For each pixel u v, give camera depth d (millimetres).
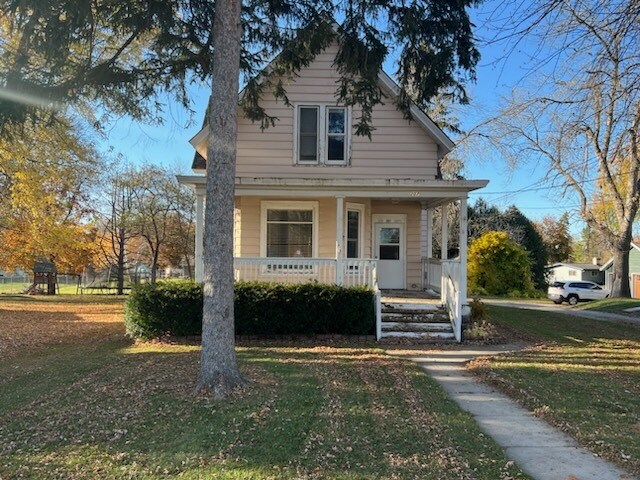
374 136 14398
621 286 23859
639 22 7125
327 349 10141
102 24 8523
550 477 4082
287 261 12375
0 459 4344
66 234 18609
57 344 11727
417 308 12094
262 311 11164
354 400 6211
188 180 12234
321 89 14352
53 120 8617
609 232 24031
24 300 25672
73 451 4508
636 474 4145
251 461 4246
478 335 11438
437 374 8164
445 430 5141
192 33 8781
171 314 11227
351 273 13242
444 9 7387
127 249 36750
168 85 9492
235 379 6637
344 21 8039
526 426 5445
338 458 4336
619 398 6535
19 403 6266
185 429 5062
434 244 36156
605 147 12133
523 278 34344
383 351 9992
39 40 7160
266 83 10727
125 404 6012
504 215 40125
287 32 8797
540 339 12094
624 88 8219
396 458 4344
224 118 6797
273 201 14484
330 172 14289
